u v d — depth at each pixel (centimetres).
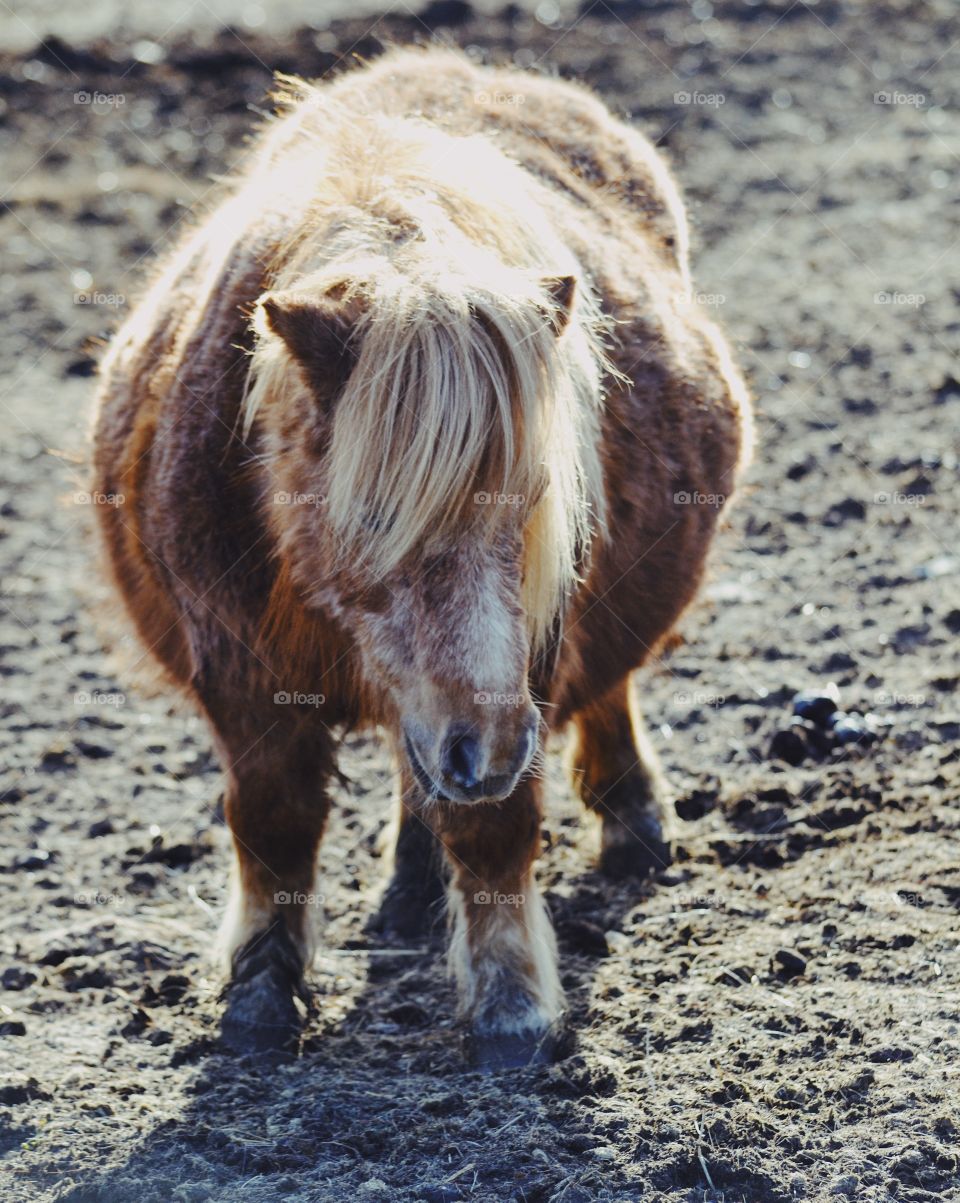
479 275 579
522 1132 607
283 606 653
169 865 899
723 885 826
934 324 1662
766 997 702
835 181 2092
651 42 2578
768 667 1069
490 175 665
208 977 777
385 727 668
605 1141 597
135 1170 595
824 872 818
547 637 649
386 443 554
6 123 2331
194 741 1052
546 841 904
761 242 1916
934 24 2652
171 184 2133
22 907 852
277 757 698
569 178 816
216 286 686
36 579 1283
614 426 718
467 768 557
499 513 565
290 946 734
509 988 686
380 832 925
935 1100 611
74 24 2686
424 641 564
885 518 1280
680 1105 616
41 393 1616
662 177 947
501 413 557
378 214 632
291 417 612
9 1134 626
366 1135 615
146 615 767
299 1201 569
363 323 575
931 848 822
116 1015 741
